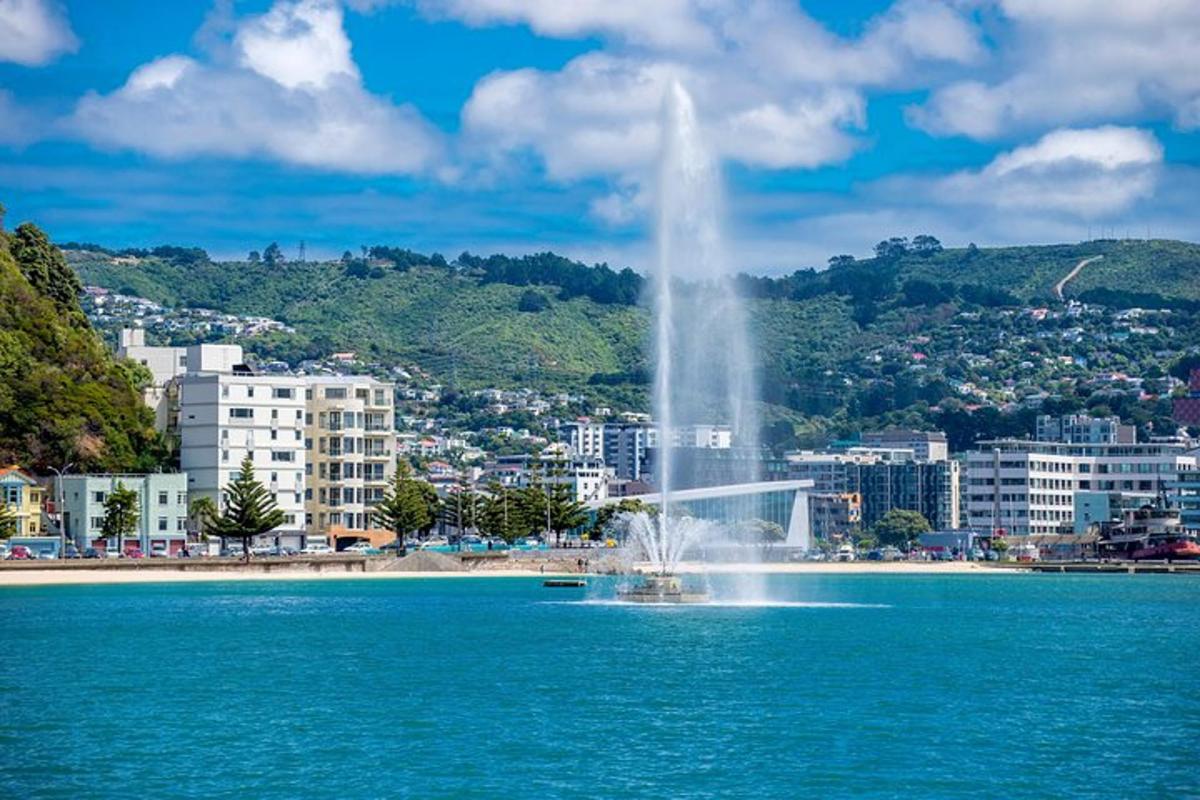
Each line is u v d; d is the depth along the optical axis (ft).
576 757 481.87
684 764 471.62
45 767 463.01
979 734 525.34
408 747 497.05
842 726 540.93
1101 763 474.90
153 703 589.32
